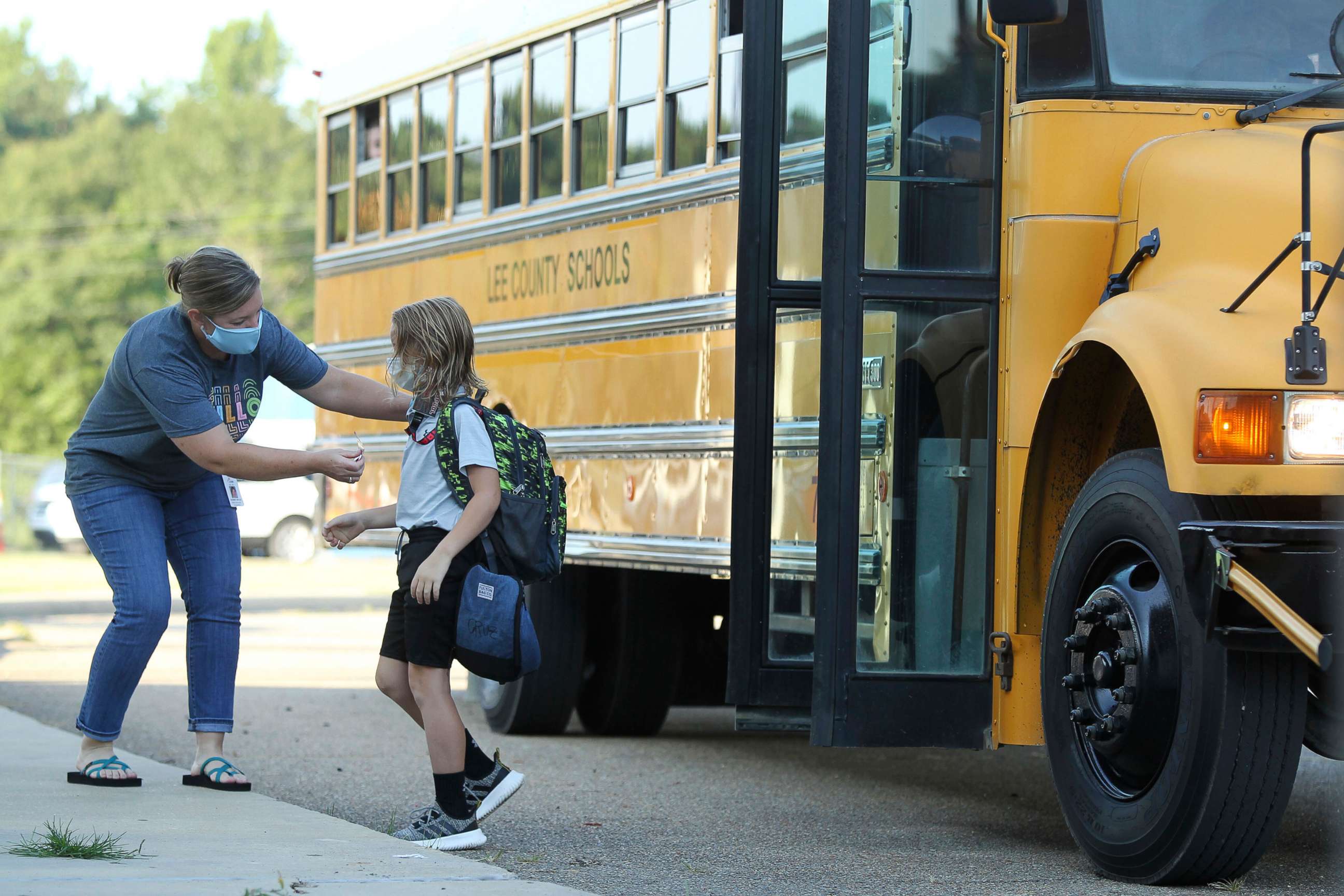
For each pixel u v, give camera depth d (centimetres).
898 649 927
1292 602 750
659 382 1251
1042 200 905
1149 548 810
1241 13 916
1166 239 857
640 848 933
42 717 1517
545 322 1423
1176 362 783
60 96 12800
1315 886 822
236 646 1029
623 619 1452
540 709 1462
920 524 931
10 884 712
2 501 5412
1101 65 905
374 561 4734
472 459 850
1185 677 784
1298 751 774
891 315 931
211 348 973
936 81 942
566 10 1400
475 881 747
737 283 1024
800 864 889
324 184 1881
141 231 10038
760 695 1015
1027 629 916
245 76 12269
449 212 1605
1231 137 864
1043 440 899
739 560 1016
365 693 1817
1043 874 859
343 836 860
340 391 1038
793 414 1035
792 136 1033
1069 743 863
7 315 9431
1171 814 790
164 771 1073
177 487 1016
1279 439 758
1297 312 784
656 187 1262
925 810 1088
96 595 3391
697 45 1224
